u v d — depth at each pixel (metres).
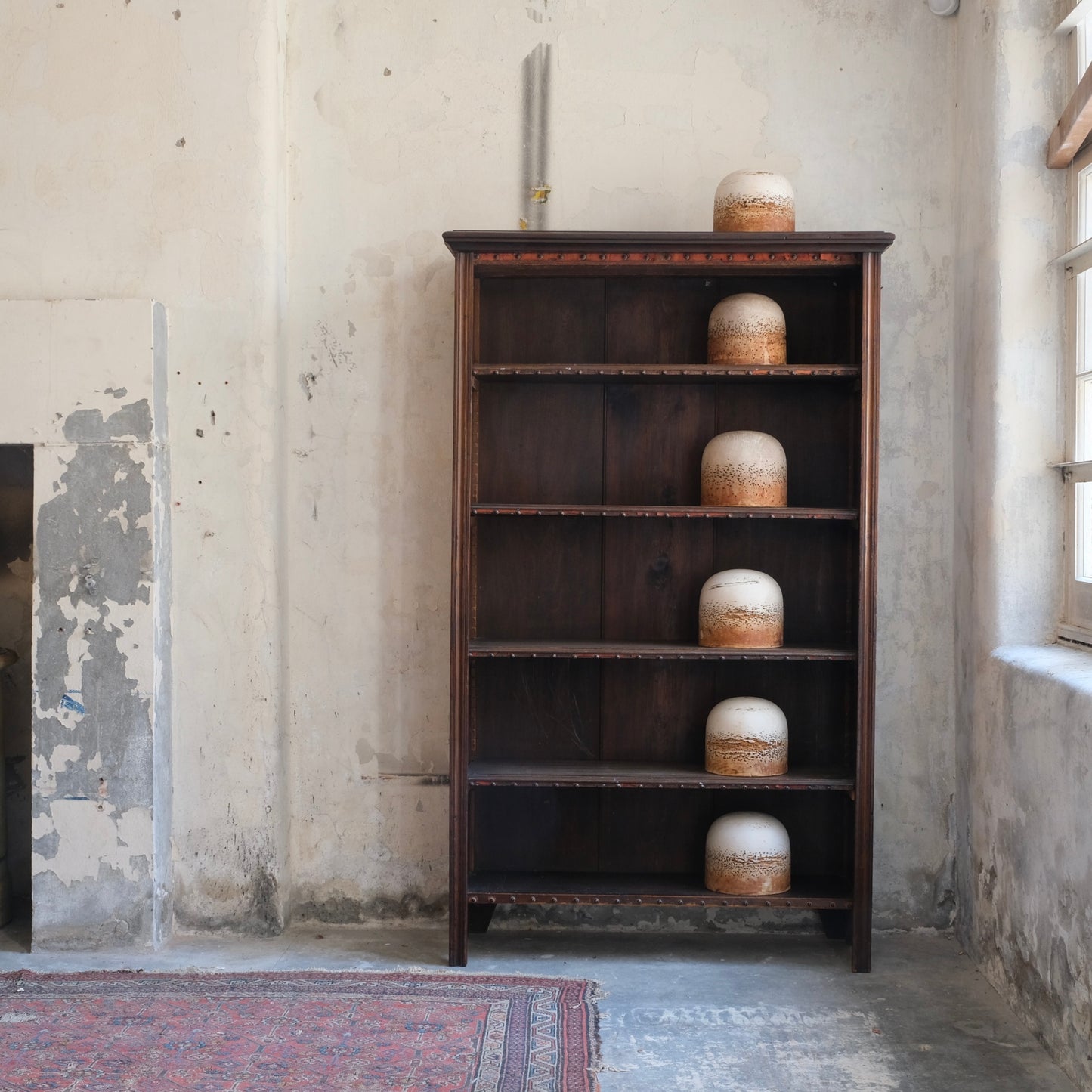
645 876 3.59
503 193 3.71
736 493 3.38
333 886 3.74
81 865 3.53
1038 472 3.31
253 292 3.60
